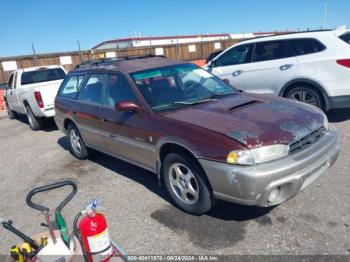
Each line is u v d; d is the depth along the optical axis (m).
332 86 5.97
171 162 3.54
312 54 6.17
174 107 3.88
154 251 3.03
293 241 2.94
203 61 21.27
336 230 3.03
